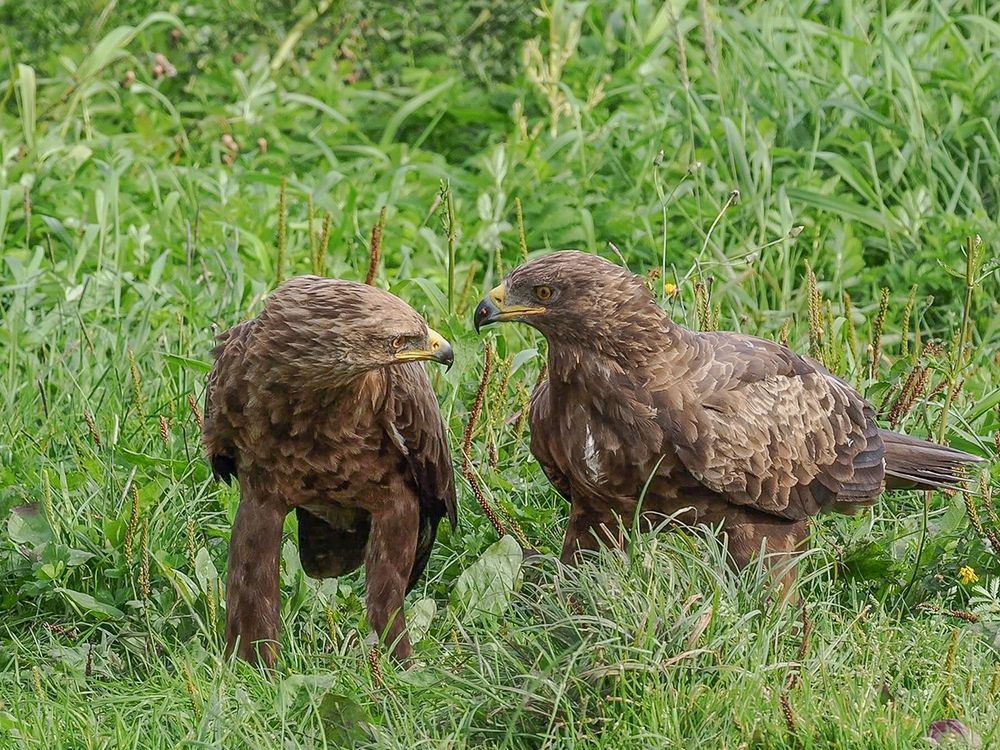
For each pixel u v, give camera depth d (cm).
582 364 947
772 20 1831
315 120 1830
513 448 1159
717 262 1290
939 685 826
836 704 792
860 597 1012
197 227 1485
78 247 1462
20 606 1021
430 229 1529
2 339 1298
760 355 1002
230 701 855
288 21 1909
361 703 850
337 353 858
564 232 1526
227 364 895
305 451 908
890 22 1831
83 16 1914
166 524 1054
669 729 787
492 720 821
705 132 1625
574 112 1736
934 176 1602
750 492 970
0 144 1625
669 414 945
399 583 949
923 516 1063
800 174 1600
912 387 1136
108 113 1831
